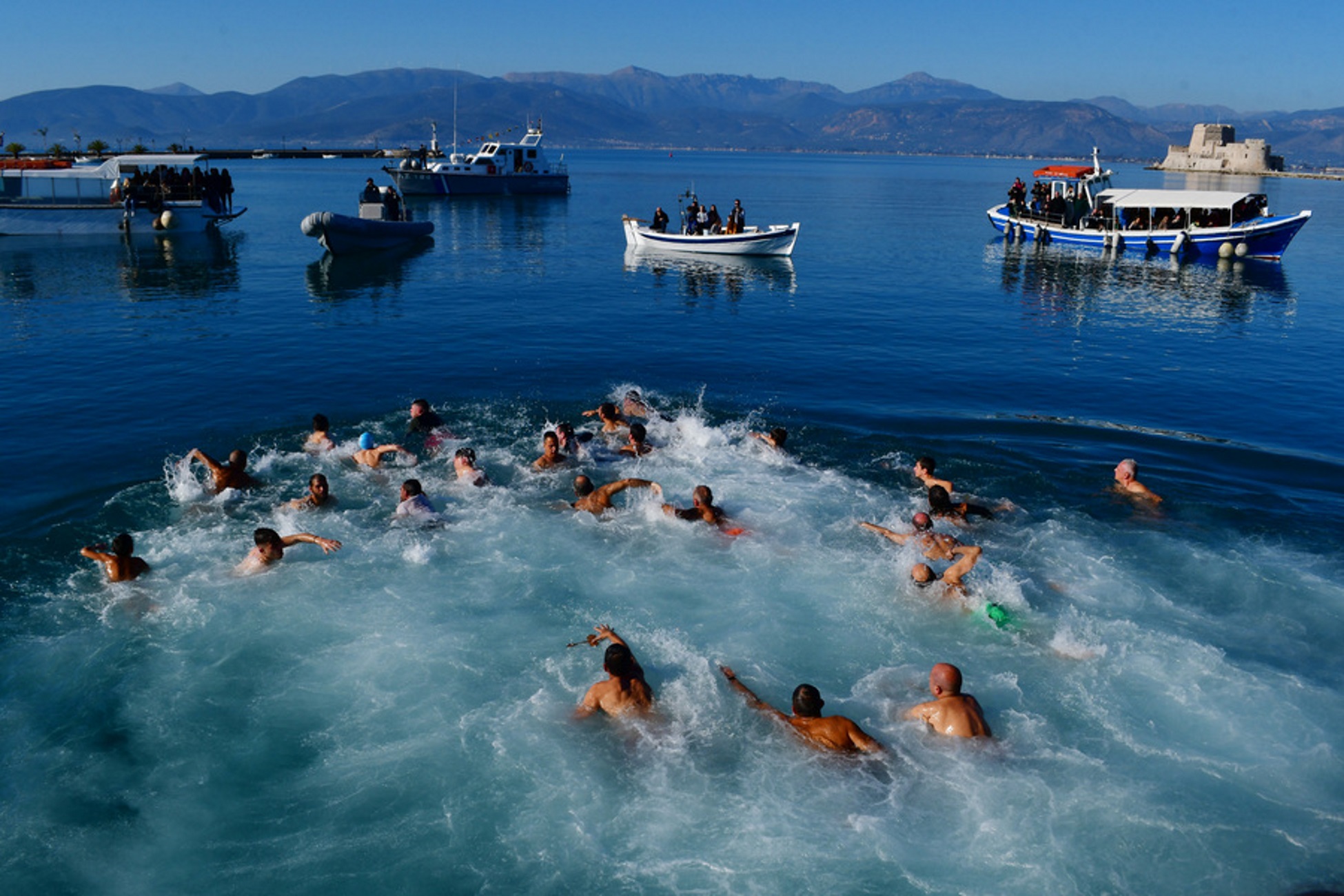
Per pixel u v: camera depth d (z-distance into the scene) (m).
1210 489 12.88
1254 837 6.32
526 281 31.97
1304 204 78.12
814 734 7.27
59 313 24.02
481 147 77.06
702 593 9.77
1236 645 8.84
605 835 6.31
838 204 75.81
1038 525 11.55
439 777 6.86
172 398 16.28
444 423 15.07
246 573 9.94
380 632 8.85
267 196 69.75
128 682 7.98
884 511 11.93
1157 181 123.00
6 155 64.56
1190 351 22.08
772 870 5.98
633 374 18.97
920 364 20.33
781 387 18.20
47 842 6.19
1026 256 40.72
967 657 8.60
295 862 6.06
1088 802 6.65
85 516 11.24
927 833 6.34
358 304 26.53
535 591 9.73
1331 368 20.41
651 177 130.00
